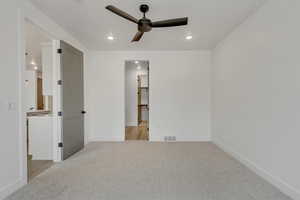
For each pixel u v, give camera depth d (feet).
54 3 7.40
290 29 6.17
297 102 5.91
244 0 7.24
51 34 8.98
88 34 10.89
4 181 6.14
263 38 7.63
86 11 8.07
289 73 6.23
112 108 14.70
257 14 8.01
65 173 8.19
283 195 6.29
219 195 6.30
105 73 14.66
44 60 10.60
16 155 6.65
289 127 6.24
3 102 6.12
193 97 14.65
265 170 7.54
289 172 6.24
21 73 6.88
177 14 8.34
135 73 22.70
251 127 8.61
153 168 8.76
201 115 14.64
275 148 6.94
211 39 11.88
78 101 11.81
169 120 14.70
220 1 7.29
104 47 13.65
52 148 10.05
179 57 14.62
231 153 10.77
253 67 8.39
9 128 6.36
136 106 22.61
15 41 6.64
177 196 6.23
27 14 7.21
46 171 8.42
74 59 11.26
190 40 12.07
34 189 6.71
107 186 6.94
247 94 8.95
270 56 7.20
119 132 14.67
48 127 10.13
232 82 10.59
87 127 13.84
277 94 6.82
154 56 14.64
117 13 6.64
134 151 11.66
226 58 11.39
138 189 6.71
